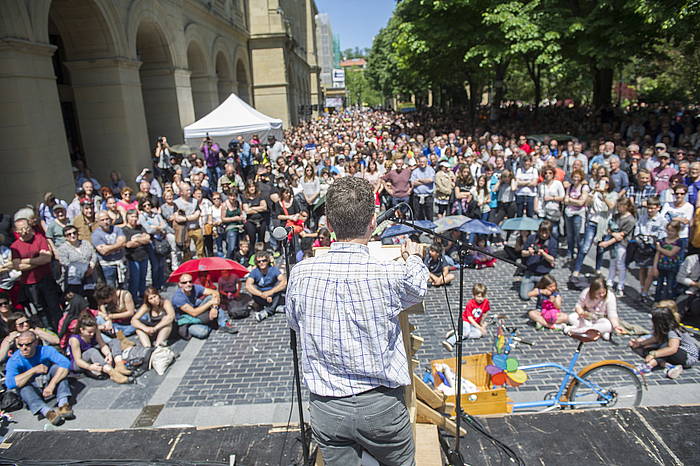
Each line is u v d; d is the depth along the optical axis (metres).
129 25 13.33
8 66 8.92
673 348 5.28
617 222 7.34
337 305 1.77
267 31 31.67
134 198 11.80
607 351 5.85
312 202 10.98
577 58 17.11
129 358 5.78
